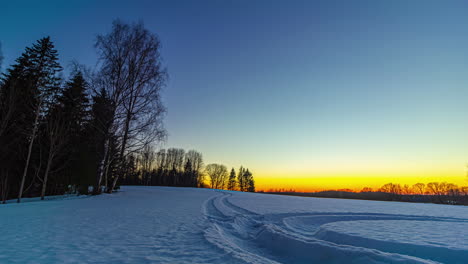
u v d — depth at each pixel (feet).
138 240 18.75
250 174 281.54
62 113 56.49
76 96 60.03
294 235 22.82
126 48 58.34
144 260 13.97
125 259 14.07
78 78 55.21
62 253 14.85
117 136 56.54
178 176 243.60
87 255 14.60
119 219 28.04
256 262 14.21
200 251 16.08
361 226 27.45
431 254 17.10
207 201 58.85
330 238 23.25
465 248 16.88
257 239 24.26
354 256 16.14
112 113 56.08
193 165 257.14
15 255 14.16
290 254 19.52
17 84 54.39
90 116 56.65
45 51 66.23
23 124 53.72
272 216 37.83
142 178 215.31
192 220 29.45
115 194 64.28
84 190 64.49
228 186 276.62
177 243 18.13
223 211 41.06
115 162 66.28
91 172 66.08
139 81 58.95
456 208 61.62
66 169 67.36
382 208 56.70
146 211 35.76
